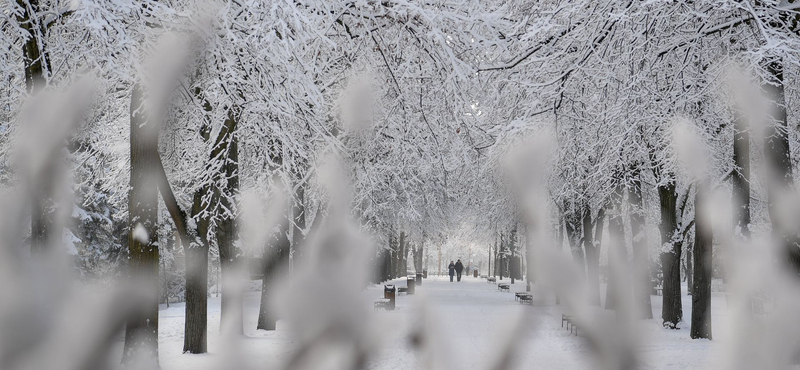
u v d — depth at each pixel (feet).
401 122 40.83
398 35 34.78
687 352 33.04
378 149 44.78
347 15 34.14
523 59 37.24
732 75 31.55
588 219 82.69
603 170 44.06
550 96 36.96
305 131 34.19
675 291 60.90
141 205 30.01
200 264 39.73
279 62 27.68
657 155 45.06
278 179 38.29
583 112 41.01
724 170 48.73
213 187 43.57
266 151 37.86
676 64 38.04
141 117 29.45
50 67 31.17
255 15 27.20
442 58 33.94
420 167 59.41
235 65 28.32
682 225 62.75
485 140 40.88
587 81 38.06
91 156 51.01
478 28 33.19
